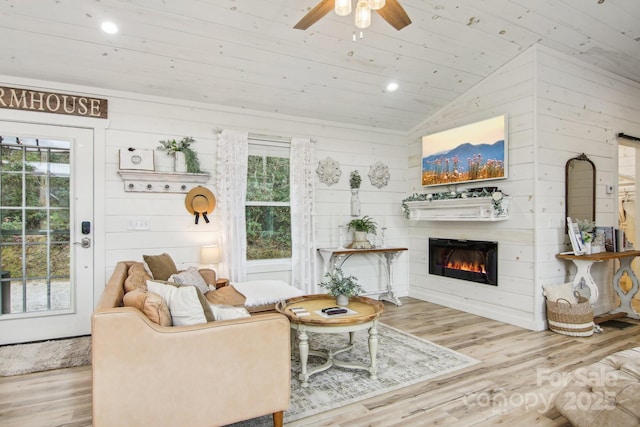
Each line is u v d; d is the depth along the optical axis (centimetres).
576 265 384
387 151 543
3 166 343
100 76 357
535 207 380
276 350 196
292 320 264
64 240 364
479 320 421
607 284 453
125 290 225
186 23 303
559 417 218
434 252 510
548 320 380
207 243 418
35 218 354
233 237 424
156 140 398
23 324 347
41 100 351
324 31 331
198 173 404
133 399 169
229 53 345
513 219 403
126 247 383
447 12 323
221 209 419
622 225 620
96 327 164
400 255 546
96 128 372
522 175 393
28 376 275
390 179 545
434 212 481
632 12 337
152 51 331
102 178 374
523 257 392
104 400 165
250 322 190
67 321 362
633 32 367
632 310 428
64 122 360
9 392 250
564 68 405
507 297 410
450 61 395
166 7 285
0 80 338
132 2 277
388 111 489
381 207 538
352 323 258
